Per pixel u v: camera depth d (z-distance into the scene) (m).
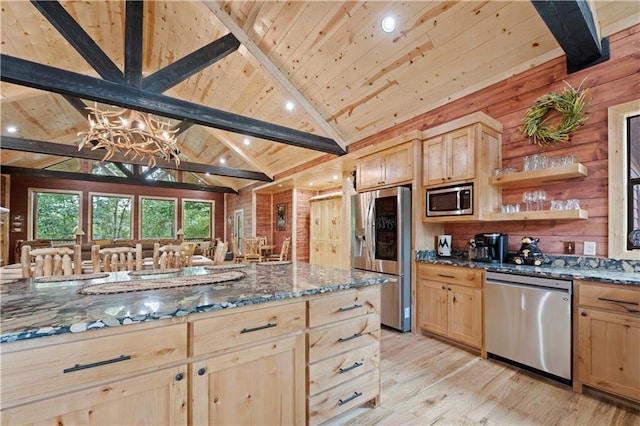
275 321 1.47
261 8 3.26
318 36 3.27
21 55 3.94
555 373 2.19
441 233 3.56
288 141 4.14
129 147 4.15
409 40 2.92
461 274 2.84
